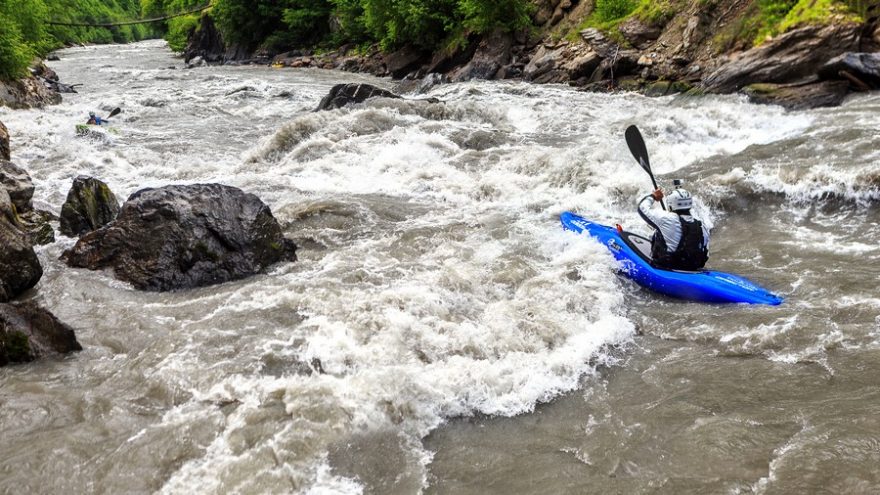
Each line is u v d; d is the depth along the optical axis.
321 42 32.41
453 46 22.03
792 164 8.20
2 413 3.94
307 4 32.16
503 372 4.34
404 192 8.90
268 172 10.01
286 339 4.81
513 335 4.82
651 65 16.38
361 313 5.18
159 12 60.03
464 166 9.84
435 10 22.81
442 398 4.06
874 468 3.15
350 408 3.93
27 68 18.19
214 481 3.34
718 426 3.66
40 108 16.25
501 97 16.14
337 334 4.84
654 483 3.25
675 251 5.73
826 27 12.91
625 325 5.06
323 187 9.16
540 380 4.29
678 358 4.56
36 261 5.84
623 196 8.14
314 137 11.31
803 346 4.49
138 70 28.78
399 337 4.78
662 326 5.11
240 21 35.31
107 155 11.12
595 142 10.65
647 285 5.84
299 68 28.53
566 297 5.46
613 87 16.78
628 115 12.85
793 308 5.07
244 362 4.50
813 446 3.37
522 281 5.88
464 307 5.40
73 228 7.29
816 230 6.81
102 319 5.25
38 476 3.40
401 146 10.59
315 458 3.52
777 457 3.33
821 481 3.11
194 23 41.59
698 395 4.04
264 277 6.17
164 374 4.37
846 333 4.58
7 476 3.40
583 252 6.44
